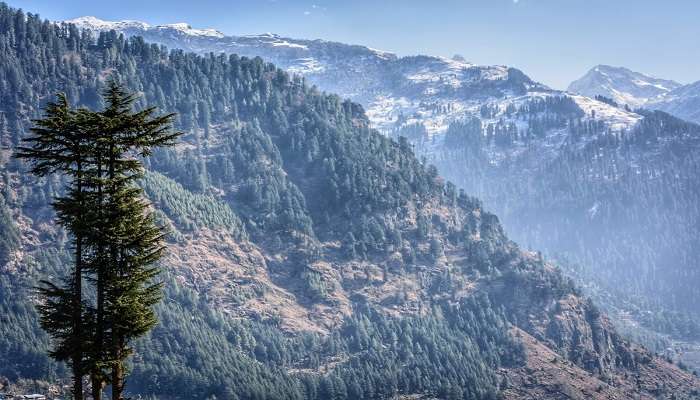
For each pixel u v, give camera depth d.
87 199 97.12
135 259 97.25
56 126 96.56
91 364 94.50
